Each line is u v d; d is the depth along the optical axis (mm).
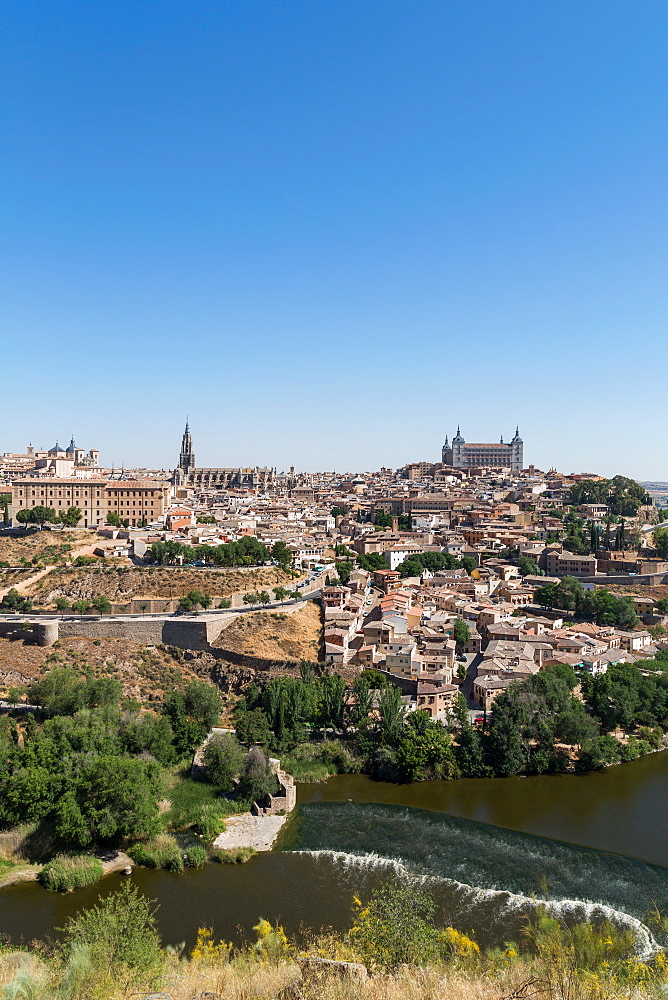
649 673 196375
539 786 149000
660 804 139750
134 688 186125
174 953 73062
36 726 153375
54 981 58969
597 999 48906
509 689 168750
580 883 109188
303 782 151125
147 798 120750
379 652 197375
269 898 103062
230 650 199500
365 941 64750
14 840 116000
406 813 135750
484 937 92688
